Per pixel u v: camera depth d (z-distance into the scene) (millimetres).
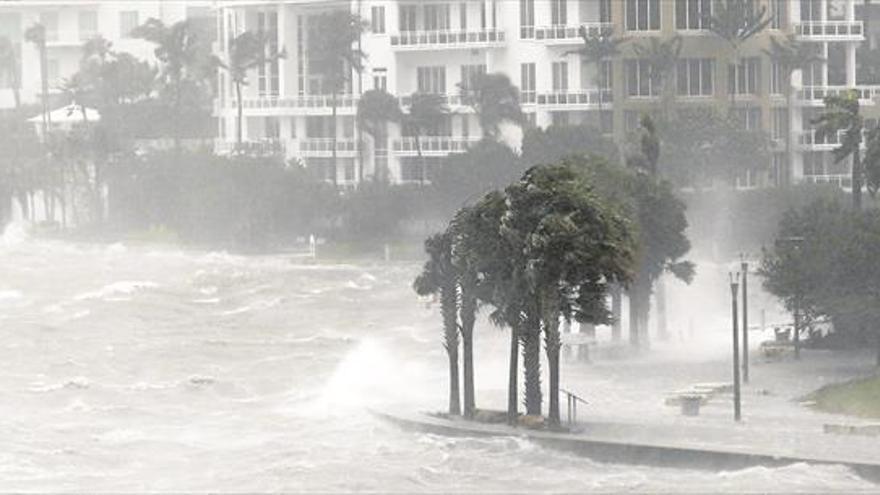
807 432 189875
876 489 170000
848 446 182250
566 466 182000
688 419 199375
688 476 177125
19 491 176000
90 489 177125
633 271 192000
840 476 173750
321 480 179125
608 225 190750
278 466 184250
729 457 177750
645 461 181250
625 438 185875
